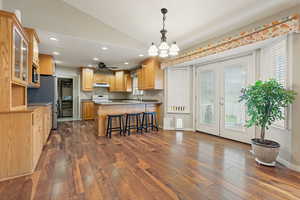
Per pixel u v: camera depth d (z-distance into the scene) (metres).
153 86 4.89
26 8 2.87
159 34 3.69
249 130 3.32
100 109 4.12
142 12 2.97
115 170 2.18
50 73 4.68
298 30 2.11
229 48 3.06
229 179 1.96
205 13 2.72
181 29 3.35
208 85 4.23
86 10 3.31
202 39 3.72
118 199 1.56
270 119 2.39
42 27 2.99
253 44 2.77
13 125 1.97
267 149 2.27
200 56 3.73
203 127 4.40
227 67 3.73
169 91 4.91
